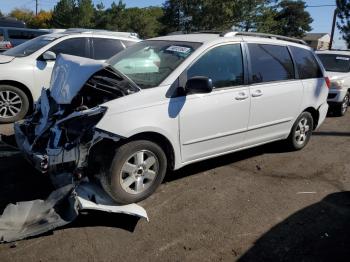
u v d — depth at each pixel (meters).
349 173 5.59
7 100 7.29
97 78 4.32
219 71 4.80
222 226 3.94
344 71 10.65
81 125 3.86
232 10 39.38
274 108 5.51
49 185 4.57
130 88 4.16
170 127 4.27
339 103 9.89
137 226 3.85
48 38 8.09
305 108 6.12
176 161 4.48
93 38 8.23
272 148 6.47
